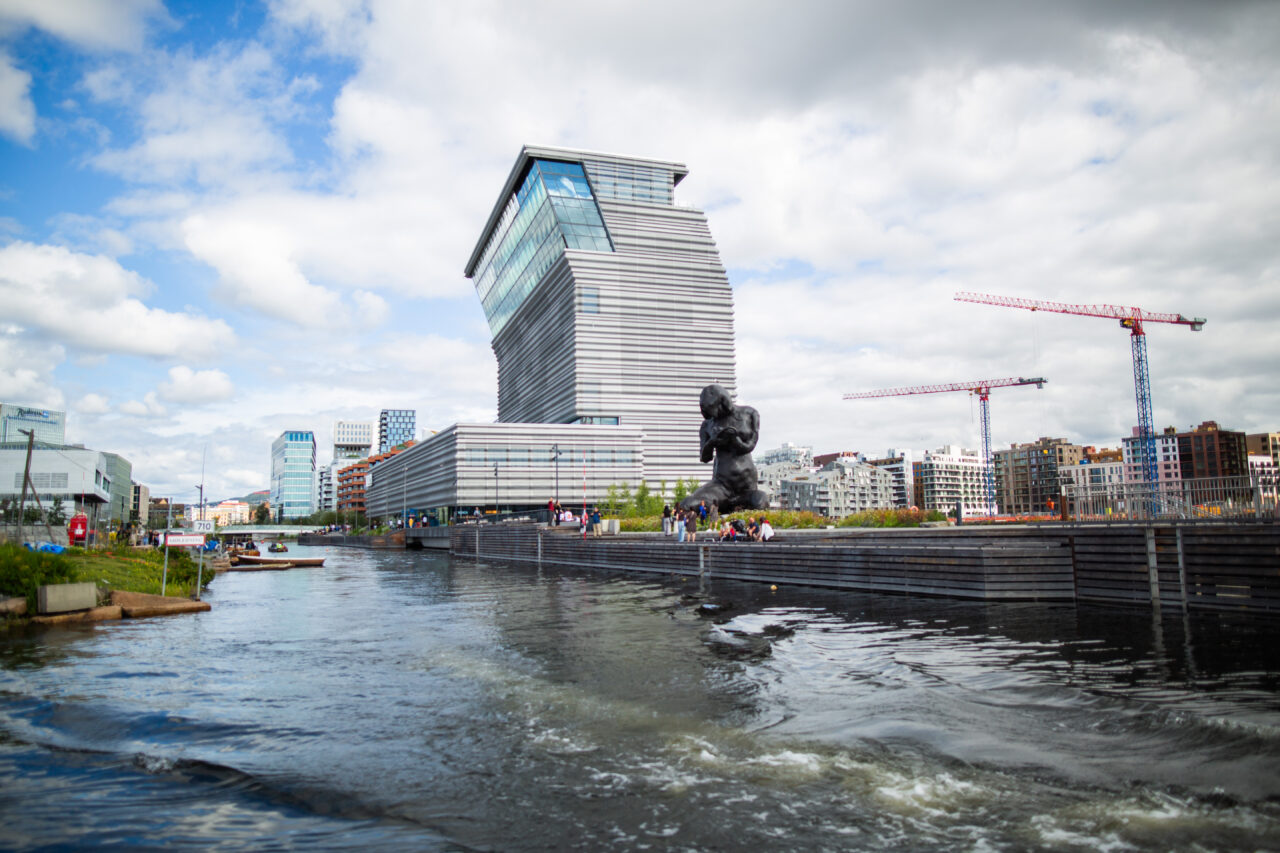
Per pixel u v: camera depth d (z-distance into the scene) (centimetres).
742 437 4316
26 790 777
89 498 9756
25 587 2330
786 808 668
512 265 14850
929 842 591
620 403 12331
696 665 1320
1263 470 2092
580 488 11900
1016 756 778
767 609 2078
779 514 4009
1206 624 1531
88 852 622
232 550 7206
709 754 818
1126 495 2522
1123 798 663
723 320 13000
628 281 12488
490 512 10150
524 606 2488
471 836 635
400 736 935
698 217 13075
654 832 628
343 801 725
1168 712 897
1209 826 604
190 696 1202
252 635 1961
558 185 12625
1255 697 958
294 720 1032
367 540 12688
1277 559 1528
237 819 691
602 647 1551
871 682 1131
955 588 2116
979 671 1170
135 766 851
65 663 1542
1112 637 1416
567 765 803
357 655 1585
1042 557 1989
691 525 3944
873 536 2842
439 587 3600
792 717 951
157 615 2492
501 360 16925
